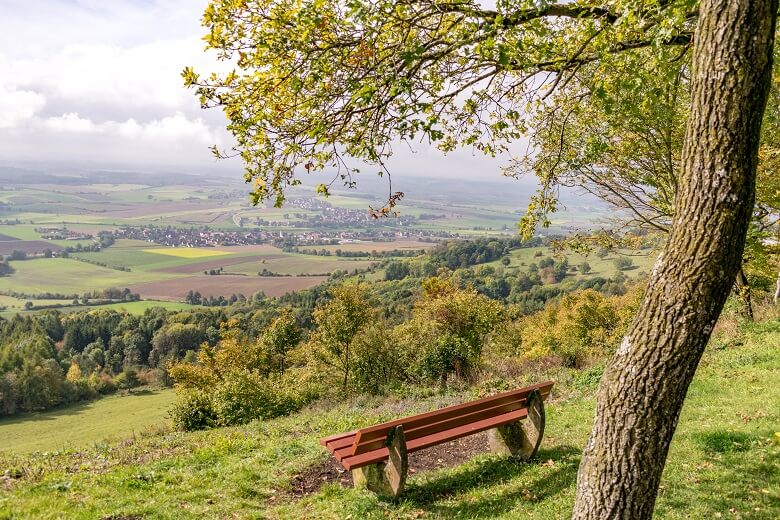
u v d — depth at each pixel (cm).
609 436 312
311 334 2680
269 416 1786
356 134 488
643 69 580
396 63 448
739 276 1463
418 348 2347
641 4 454
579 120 869
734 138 271
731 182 273
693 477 520
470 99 548
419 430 562
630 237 1430
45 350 7869
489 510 497
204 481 627
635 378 302
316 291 9475
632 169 1303
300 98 472
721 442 603
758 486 488
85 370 8012
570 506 476
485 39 445
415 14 458
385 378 2338
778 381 893
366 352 2409
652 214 1384
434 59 470
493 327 2648
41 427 5909
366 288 2598
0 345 8006
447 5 452
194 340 8119
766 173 1137
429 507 523
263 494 586
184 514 514
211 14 424
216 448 830
